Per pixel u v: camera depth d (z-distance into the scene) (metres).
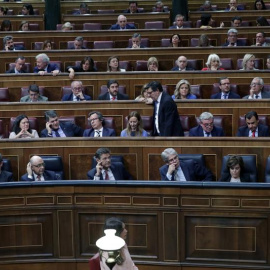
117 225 12.20
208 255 16.81
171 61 32.88
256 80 26.47
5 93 28.91
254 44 36.50
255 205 16.36
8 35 36.94
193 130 22.89
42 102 24.98
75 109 24.92
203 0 45.50
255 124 22.66
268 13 40.56
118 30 36.59
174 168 19.34
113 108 24.78
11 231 17.28
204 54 32.78
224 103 24.42
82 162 21.48
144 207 16.92
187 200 16.69
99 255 11.31
